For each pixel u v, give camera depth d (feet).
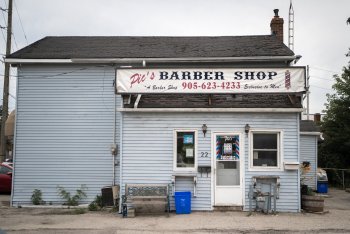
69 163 51.39
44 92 52.29
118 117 51.78
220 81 43.62
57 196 50.96
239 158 43.73
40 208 48.32
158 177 43.86
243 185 43.27
